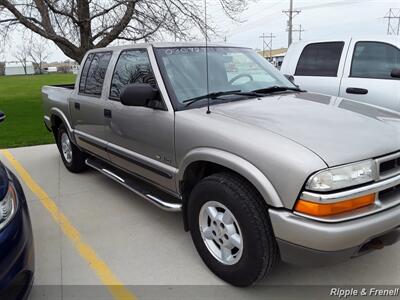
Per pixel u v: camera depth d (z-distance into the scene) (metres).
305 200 2.23
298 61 6.60
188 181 3.13
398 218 2.36
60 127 5.67
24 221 2.50
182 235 3.66
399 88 5.35
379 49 5.66
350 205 2.25
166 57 3.49
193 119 2.94
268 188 2.35
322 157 2.24
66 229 3.87
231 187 2.59
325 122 2.69
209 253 2.95
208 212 2.88
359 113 2.94
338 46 6.10
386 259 3.12
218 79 3.54
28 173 5.84
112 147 4.10
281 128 2.57
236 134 2.60
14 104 16.48
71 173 5.74
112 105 3.94
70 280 3.02
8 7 11.33
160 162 3.37
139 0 11.73
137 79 3.62
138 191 3.77
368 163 2.32
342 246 2.22
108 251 3.42
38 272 3.13
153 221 3.98
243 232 2.55
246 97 3.38
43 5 11.47
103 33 12.69
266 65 4.11
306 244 2.26
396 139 2.55
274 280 2.90
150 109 3.35
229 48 4.01
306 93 3.68
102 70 4.32
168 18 12.24
